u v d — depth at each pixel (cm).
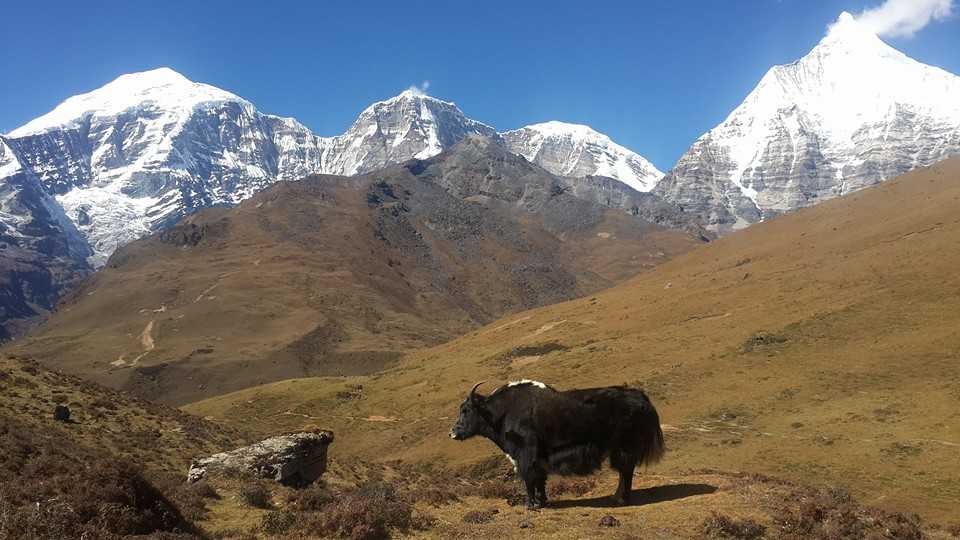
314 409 11375
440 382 11262
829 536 1575
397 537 1571
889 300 7906
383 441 8988
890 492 4069
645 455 1808
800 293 9462
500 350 12481
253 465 2277
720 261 15388
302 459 2373
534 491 1809
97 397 3972
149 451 3278
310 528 1587
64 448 2606
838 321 7731
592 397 1786
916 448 4659
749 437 5612
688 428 6081
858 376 6334
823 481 4434
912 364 6250
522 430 1808
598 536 1494
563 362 9662
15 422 2991
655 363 8294
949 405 5284
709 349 8169
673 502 1819
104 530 1320
